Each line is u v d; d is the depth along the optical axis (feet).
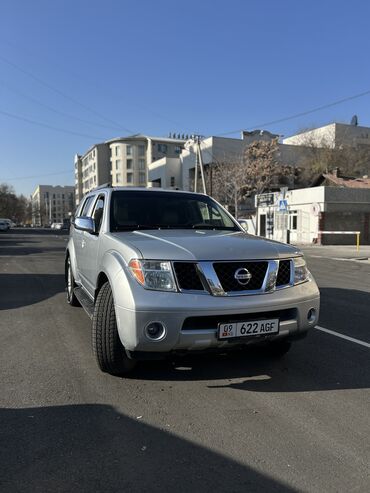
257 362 15.85
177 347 12.21
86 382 13.96
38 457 9.66
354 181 126.41
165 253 12.55
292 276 13.69
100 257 15.61
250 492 8.51
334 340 18.86
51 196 619.67
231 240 14.16
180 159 239.50
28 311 24.47
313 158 182.19
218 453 9.87
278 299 12.97
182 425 11.19
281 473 9.13
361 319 23.02
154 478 8.93
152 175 258.57
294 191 113.19
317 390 13.48
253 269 12.98
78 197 462.60
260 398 12.87
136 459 9.62
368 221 107.65
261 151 178.09
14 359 16.20
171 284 12.23
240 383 13.97
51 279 38.27
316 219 105.70
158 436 10.62
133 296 12.17
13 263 53.67
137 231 15.81
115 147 357.61
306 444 10.30
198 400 12.69
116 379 14.20
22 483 8.73
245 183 170.81
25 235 158.81
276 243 14.65
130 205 17.57
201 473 9.12
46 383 13.87
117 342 13.41
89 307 16.75
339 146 184.03
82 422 11.30
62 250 78.13
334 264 57.11
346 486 8.70
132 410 12.02
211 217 18.40
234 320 12.49
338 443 10.35
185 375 14.56
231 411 12.01
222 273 12.55
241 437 10.60
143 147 353.72
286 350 15.98
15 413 11.80
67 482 8.78
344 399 12.84
